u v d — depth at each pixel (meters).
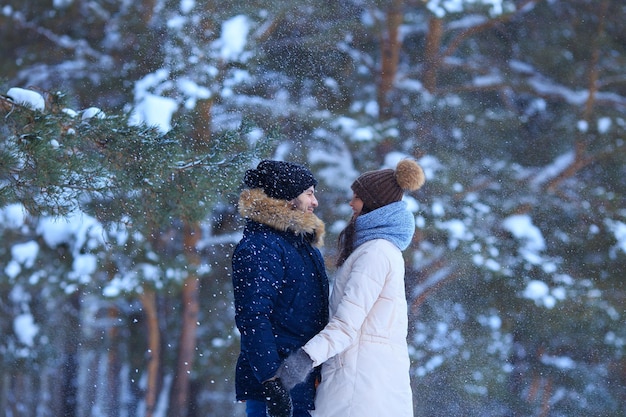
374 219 3.25
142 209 5.34
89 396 16.55
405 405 3.14
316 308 3.15
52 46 14.31
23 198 4.79
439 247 12.95
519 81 15.46
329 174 13.06
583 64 15.78
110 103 13.78
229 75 12.77
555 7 16.53
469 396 13.00
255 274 3.02
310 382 3.16
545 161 15.58
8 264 12.31
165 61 12.54
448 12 13.62
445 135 14.77
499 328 13.21
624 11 16.12
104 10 14.13
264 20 13.75
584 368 14.13
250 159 5.53
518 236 13.66
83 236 12.07
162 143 5.20
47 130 4.67
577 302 13.38
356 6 14.75
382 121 14.15
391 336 3.17
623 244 14.08
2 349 14.76
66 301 15.23
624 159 15.07
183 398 15.88
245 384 3.11
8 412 16.80
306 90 14.79
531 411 14.02
